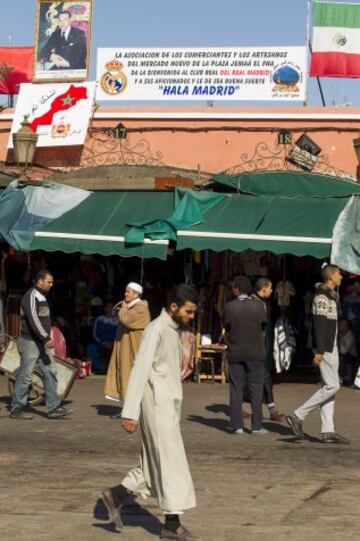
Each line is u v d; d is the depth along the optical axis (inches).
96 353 790.5
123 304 565.9
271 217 717.9
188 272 772.0
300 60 856.3
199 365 752.3
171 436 306.0
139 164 835.4
